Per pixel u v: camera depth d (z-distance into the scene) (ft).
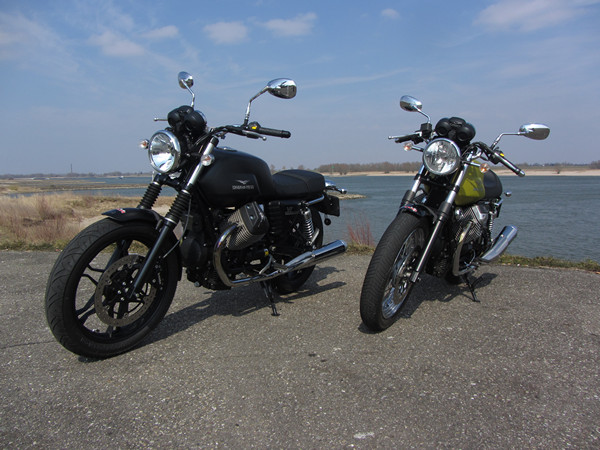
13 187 202.80
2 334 9.89
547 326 10.18
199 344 9.27
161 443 5.98
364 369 8.09
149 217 8.72
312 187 12.29
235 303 12.05
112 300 8.32
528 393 7.25
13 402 7.00
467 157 10.44
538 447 5.87
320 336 9.66
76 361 8.48
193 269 10.09
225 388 7.42
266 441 6.00
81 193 77.00
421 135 11.32
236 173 9.89
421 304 11.81
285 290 12.67
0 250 20.67
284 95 9.52
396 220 9.85
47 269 16.43
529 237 49.80
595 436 6.10
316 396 7.15
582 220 69.92
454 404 6.91
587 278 14.17
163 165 8.77
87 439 6.06
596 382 7.63
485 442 5.98
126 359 8.57
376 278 9.17
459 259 11.68
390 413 6.66
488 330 9.95
